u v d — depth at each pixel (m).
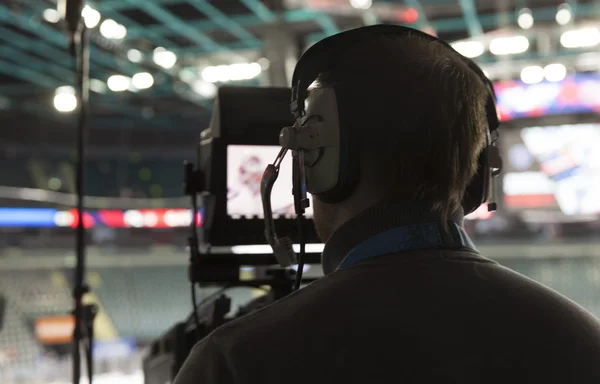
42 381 12.16
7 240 17.34
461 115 0.56
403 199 0.55
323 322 0.49
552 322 0.51
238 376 0.47
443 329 0.48
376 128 0.54
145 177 19.97
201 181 1.33
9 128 18.67
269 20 10.82
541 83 14.86
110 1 10.45
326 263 0.59
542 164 14.87
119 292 16.77
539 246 15.70
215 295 1.35
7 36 12.34
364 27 0.62
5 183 18.75
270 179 0.72
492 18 11.95
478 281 0.52
